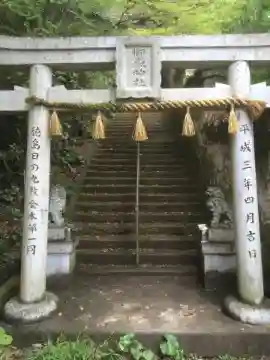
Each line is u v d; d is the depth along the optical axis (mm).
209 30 7246
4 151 6621
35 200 4336
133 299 4887
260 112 4258
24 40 4375
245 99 4199
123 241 6461
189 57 4312
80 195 7742
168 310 4512
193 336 3883
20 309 4203
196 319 4234
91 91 4363
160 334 3889
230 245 5195
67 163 8203
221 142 6613
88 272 5852
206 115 6770
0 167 6672
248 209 4258
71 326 4082
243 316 4102
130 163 9070
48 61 4398
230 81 4355
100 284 5480
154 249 6418
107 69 4594
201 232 5406
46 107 4395
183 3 7484
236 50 4309
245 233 4258
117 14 8109
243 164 4301
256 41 4277
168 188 7934
